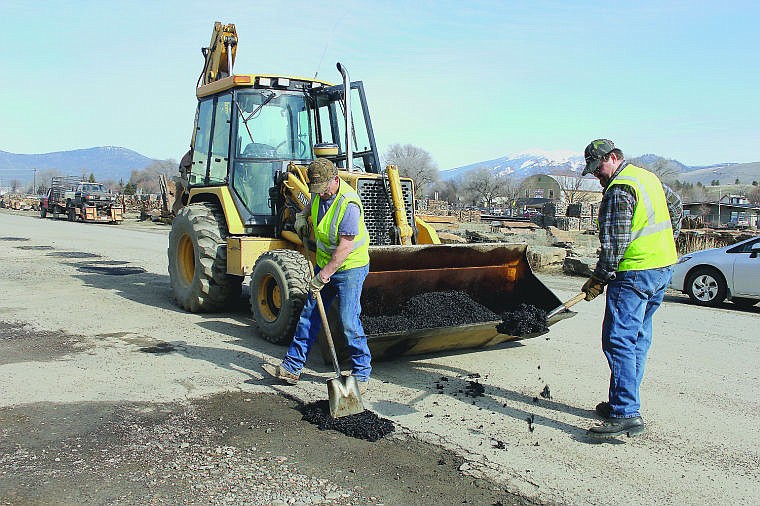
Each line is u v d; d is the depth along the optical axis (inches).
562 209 1648.6
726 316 362.0
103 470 148.9
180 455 157.9
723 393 213.9
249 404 193.9
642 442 172.6
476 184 3703.3
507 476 150.2
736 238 692.7
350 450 162.6
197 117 355.6
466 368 238.7
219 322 307.4
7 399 194.2
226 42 371.6
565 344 277.3
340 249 194.5
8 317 309.7
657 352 268.4
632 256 171.6
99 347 256.4
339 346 218.5
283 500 136.7
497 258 260.1
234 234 305.0
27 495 136.2
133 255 624.7
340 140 315.0
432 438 171.2
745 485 148.6
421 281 252.4
